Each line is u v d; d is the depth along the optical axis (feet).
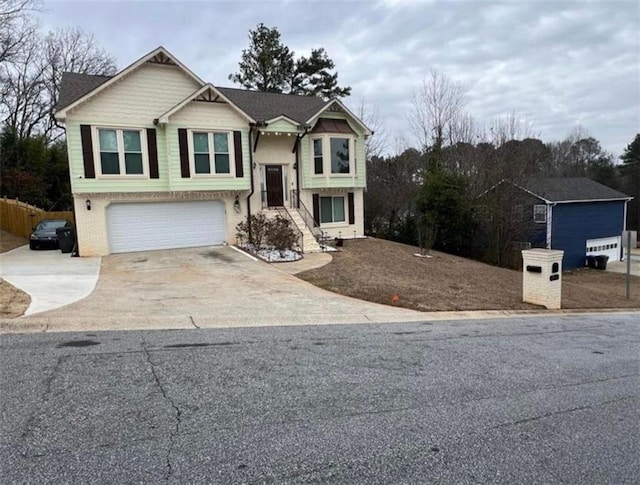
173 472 8.96
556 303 36.35
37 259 48.08
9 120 100.17
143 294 30.50
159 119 50.83
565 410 13.12
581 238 87.92
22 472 8.80
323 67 109.40
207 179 54.60
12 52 86.79
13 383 13.52
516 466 9.72
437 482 8.93
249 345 18.89
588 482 9.18
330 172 64.03
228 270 42.11
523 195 78.23
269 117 61.87
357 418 11.89
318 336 21.21
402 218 91.20
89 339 18.84
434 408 12.81
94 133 49.29
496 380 15.64
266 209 60.49
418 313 29.63
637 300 49.08
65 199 91.76
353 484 8.75
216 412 11.93
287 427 11.19
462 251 75.77
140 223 53.11
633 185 153.28
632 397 14.55
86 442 10.09
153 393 13.08
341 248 58.85
